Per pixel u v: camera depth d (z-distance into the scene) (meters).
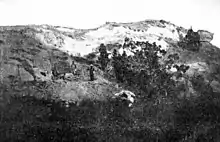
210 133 33.38
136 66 51.81
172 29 76.75
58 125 32.56
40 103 38.47
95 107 39.69
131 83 48.03
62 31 65.44
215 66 59.75
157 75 49.69
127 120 37.12
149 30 72.50
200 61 60.59
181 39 73.12
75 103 40.16
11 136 27.84
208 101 44.53
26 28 58.12
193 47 65.88
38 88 42.19
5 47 48.53
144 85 47.28
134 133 32.44
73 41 60.88
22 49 49.12
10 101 36.94
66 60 50.19
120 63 50.59
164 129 34.12
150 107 41.62
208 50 67.88
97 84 45.59
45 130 30.33
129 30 70.00
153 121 37.62
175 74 53.41
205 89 49.56
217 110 41.44
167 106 42.56
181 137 32.09
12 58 46.44
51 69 47.41
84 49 58.53
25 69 45.22
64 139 28.94
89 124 34.56
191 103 43.72
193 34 67.06
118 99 42.41
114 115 38.50
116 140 29.88
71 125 33.06
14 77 43.12
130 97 42.84
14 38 51.91
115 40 62.75
